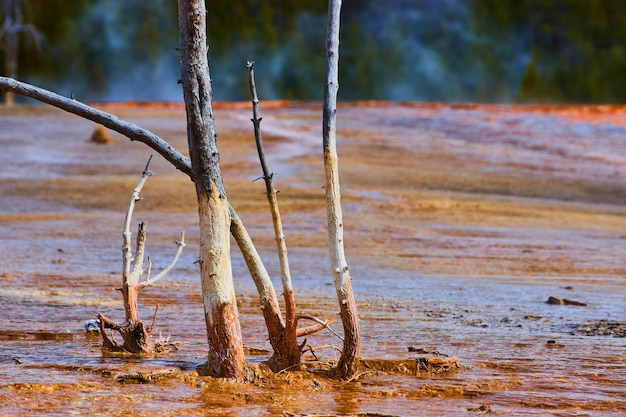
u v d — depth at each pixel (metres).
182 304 9.08
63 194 23.36
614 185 28.94
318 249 14.91
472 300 9.92
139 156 32.03
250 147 35.06
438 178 28.83
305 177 27.47
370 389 5.75
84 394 5.45
